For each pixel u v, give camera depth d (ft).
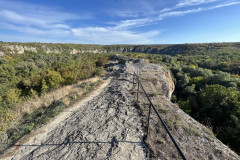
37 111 19.98
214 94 49.70
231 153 10.70
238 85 78.33
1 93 45.78
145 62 76.13
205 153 10.51
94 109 19.69
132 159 10.05
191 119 15.98
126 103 20.51
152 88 28.94
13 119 16.89
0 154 11.50
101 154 10.71
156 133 12.98
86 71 48.24
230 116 40.47
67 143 12.41
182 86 85.81
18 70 107.45
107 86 33.35
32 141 13.10
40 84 42.68
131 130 13.66
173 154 10.29
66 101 22.79
